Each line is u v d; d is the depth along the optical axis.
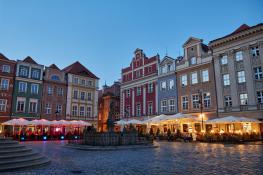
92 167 10.65
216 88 34.75
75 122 37.62
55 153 16.81
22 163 10.58
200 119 31.55
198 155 14.80
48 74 46.59
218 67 34.97
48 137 36.03
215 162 11.70
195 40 39.06
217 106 34.25
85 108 51.28
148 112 45.50
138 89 48.84
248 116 30.48
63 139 37.84
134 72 50.59
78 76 51.22
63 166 10.95
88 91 52.50
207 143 26.41
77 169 10.12
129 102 50.53
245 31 32.19
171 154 15.73
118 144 21.95
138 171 9.56
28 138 33.59
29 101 42.91
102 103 63.41
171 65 42.69
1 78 40.19
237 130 31.34
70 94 48.91
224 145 22.91
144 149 19.84
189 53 39.84
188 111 38.25
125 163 11.81
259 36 30.95
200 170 9.60
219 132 30.98
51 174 8.98
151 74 45.94
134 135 23.34
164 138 33.91
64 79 49.12
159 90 44.00
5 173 9.18
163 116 33.66
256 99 30.28
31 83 43.75
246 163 11.16
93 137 22.19
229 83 33.50
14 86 41.50
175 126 40.12
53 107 46.00
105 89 68.00
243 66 32.28
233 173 8.84
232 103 32.59
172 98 41.34
